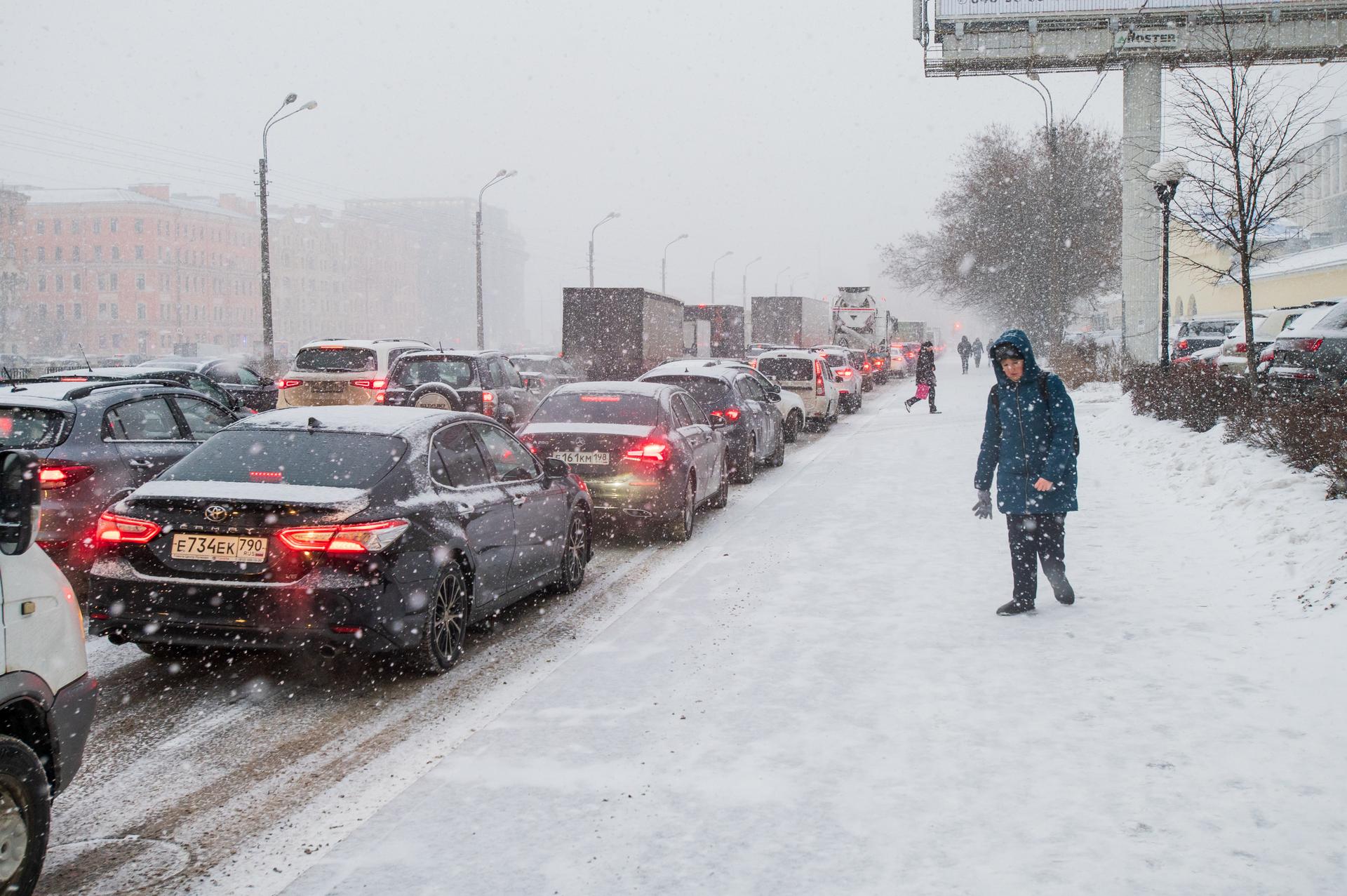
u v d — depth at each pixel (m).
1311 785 4.17
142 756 5.00
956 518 10.93
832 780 4.39
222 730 5.35
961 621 6.85
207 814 4.33
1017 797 4.17
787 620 6.98
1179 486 11.45
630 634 6.73
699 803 4.20
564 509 8.28
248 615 5.56
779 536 10.23
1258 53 24.55
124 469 7.88
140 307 109.56
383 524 5.79
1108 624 6.61
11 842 3.35
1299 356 15.73
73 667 3.78
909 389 42.09
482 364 16.73
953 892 3.46
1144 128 28.77
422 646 6.00
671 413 10.95
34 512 3.42
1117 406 20.38
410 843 3.89
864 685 5.61
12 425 7.68
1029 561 6.95
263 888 3.66
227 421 9.59
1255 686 5.33
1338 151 58.22
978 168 54.06
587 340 31.86
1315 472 9.48
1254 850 3.67
